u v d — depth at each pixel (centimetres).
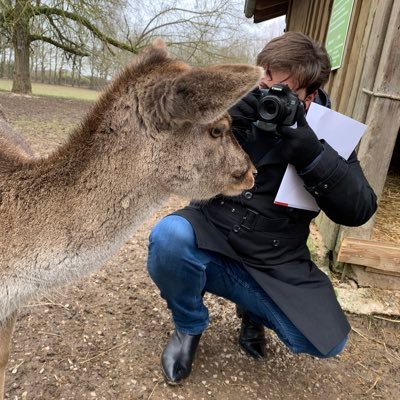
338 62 450
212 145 187
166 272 234
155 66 176
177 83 158
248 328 280
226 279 246
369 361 288
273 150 226
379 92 330
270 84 216
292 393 255
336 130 228
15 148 213
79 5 1598
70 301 315
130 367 260
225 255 231
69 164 175
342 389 263
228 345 287
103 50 1803
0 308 176
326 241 391
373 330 318
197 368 263
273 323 241
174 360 250
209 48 1797
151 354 272
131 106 173
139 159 177
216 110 154
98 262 184
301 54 207
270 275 233
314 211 237
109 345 276
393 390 266
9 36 1941
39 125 1075
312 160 207
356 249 341
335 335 219
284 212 233
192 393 246
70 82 3050
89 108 189
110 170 176
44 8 1658
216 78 152
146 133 176
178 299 243
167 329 296
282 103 197
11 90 2127
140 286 344
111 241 182
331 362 284
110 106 175
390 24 322
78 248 176
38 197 173
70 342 274
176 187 189
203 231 232
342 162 214
